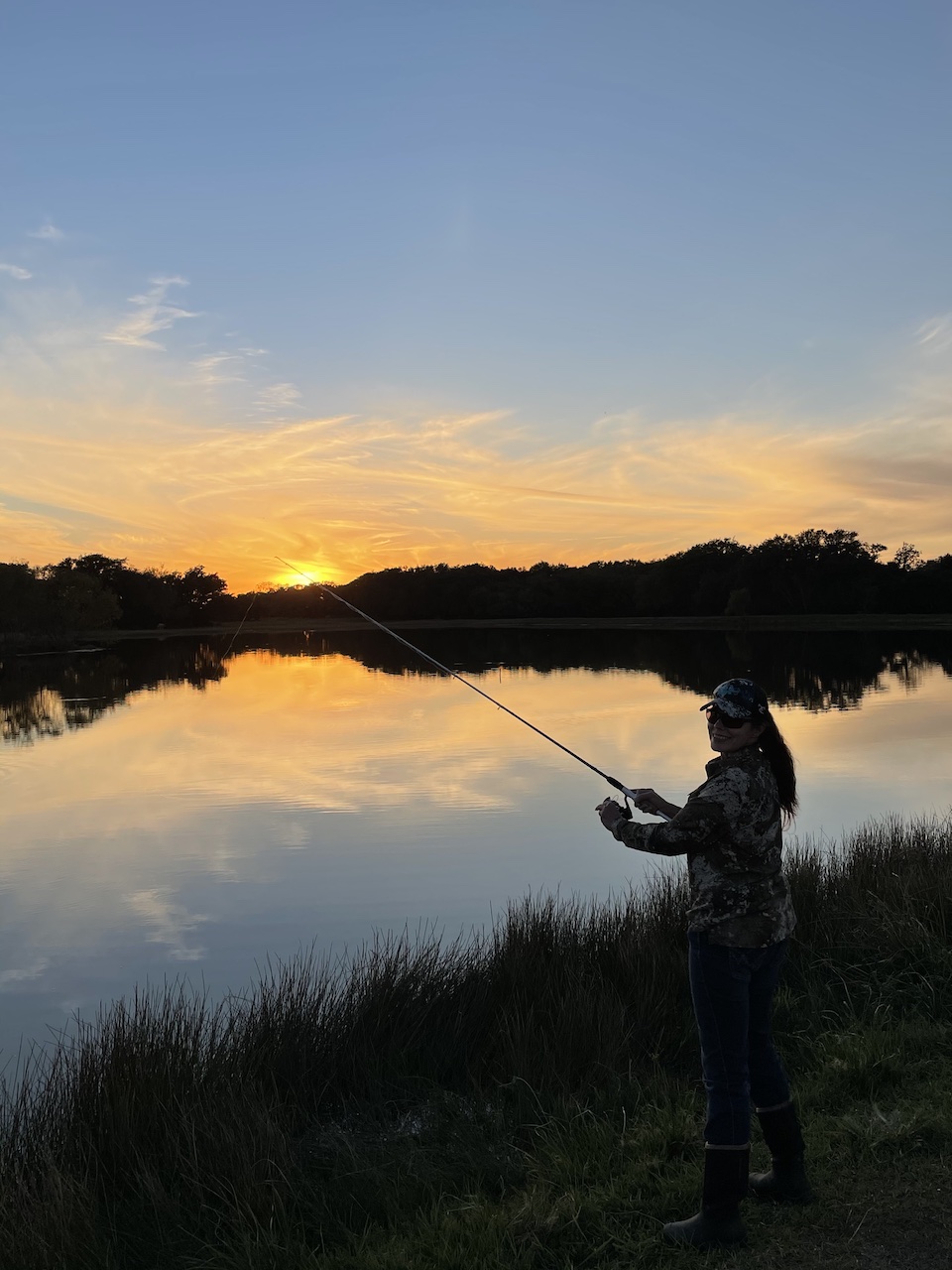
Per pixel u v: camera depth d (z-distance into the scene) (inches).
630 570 5590.6
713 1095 127.2
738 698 130.3
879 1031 186.1
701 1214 127.3
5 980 285.3
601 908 281.3
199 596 4382.4
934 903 245.0
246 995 265.9
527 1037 195.6
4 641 2844.5
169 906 356.5
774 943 128.6
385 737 809.5
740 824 126.6
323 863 413.7
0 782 631.2
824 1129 152.7
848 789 545.3
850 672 1504.7
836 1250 122.3
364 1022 206.7
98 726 932.0
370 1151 165.6
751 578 4552.2
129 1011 256.4
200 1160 155.0
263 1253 132.5
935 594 4284.0
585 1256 126.1
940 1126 148.6
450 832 467.2
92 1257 136.9
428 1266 126.3
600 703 1062.4
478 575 5492.1
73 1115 172.6
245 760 703.7
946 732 777.6
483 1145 164.6
